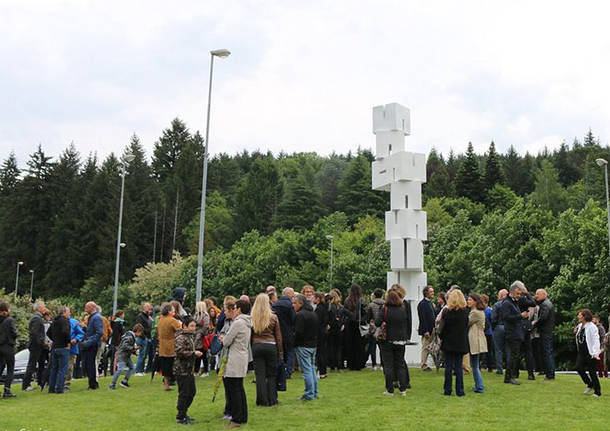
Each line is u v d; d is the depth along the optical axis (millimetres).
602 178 70250
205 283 60469
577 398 11031
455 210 71250
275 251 59656
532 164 94375
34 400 11711
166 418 9758
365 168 87875
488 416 9461
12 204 80062
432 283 42594
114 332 17828
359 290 15211
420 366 16250
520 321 12781
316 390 11086
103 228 74938
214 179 100625
